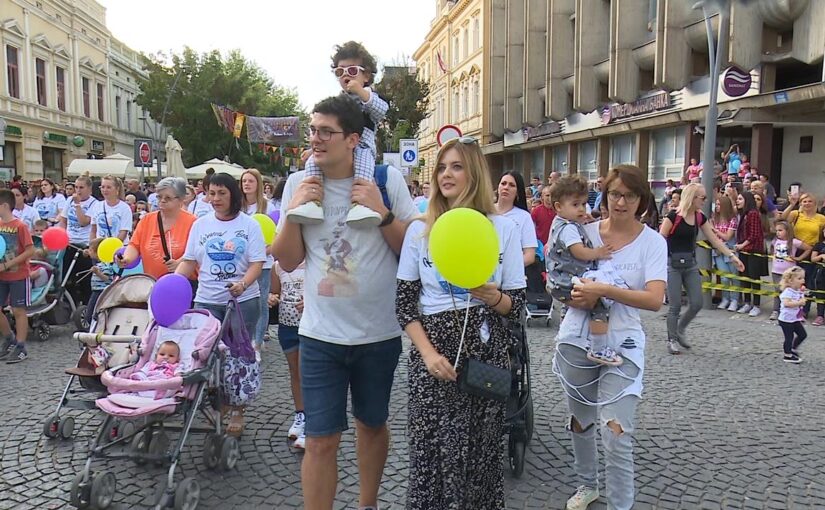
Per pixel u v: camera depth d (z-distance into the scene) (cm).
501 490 276
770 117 1638
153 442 413
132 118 5016
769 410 526
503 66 3697
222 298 471
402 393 576
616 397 324
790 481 399
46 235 725
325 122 277
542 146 3162
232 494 382
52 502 371
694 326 866
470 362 257
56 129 3584
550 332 837
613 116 2355
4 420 499
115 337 418
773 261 938
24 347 692
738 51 1611
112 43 4556
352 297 292
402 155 1689
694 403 543
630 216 335
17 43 3178
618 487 323
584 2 2484
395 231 292
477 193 271
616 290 320
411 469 271
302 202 283
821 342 775
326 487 298
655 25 2114
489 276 248
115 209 788
